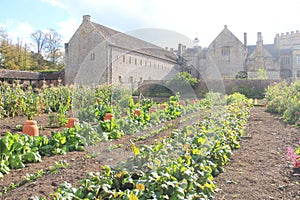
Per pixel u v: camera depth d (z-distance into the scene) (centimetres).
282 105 1163
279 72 4559
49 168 448
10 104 1044
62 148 545
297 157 452
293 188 377
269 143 630
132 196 273
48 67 5350
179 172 340
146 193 295
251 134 731
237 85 2759
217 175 429
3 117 1022
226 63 4006
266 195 357
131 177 336
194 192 331
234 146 588
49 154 529
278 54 5019
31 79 3425
